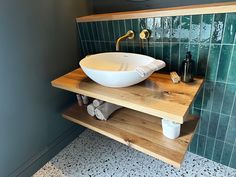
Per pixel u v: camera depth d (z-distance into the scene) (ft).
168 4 4.17
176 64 3.85
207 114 4.00
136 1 4.54
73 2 4.64
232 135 3.88
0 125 3.64
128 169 4.48
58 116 4.96
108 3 4.99
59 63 4.62
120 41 4.16
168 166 4.45
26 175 4.37
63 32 4.55
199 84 3.29
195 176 4.16
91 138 5.61
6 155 3.88
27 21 3.72
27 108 4.10
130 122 4.06
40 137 4.57
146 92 3.14
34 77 4.10
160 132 3.67
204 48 3.41
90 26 4.72
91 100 5.09
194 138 4.50
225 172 4.19
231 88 3.48
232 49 3.17
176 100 2.84
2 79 3.51
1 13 3.29
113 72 2.92
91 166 4.66
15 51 3.63
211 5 3.33
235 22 2.97
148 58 3.65
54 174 4.53
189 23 3.36
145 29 3.86
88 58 3.84
